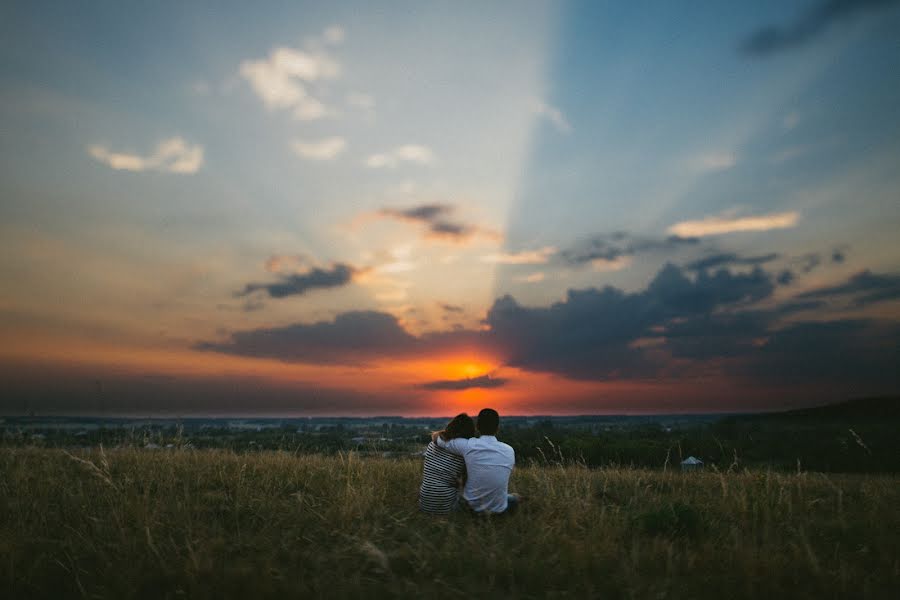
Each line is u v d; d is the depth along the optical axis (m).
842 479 9.20
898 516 6.07
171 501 6.06
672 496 7.49
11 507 5.58
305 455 10.34
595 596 3.66
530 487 8.06
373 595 3.54
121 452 9.52
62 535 4.90
